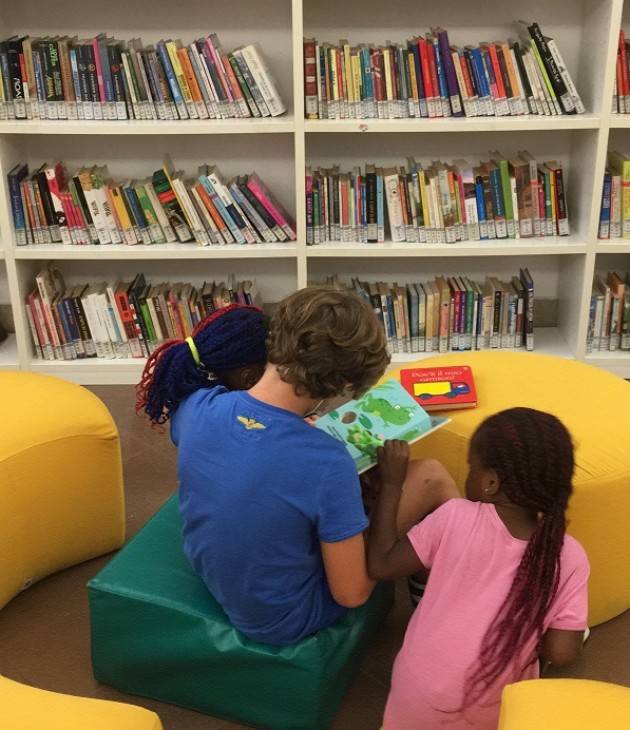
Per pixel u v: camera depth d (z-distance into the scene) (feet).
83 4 10.64
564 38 10.80
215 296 11.00
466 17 10.75
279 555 5.46
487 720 5.27
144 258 10.60
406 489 6.20
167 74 10.05
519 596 5.09
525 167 10.56
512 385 7.54
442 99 10.19
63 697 4.65
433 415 7.24
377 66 10.07
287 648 5.82
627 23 10.73
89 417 7.43
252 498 5.29
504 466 5.16
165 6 10.68
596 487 6.47
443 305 10.94
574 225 11.14
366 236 10.78
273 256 10.61
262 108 10.25
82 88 10.11
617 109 10.25
